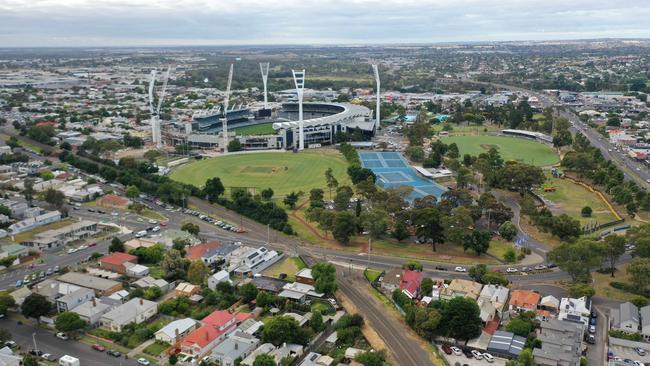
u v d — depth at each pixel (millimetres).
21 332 181625
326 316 193125
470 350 171500
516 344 170250
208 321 181625
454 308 178250
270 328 172125
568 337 172125
